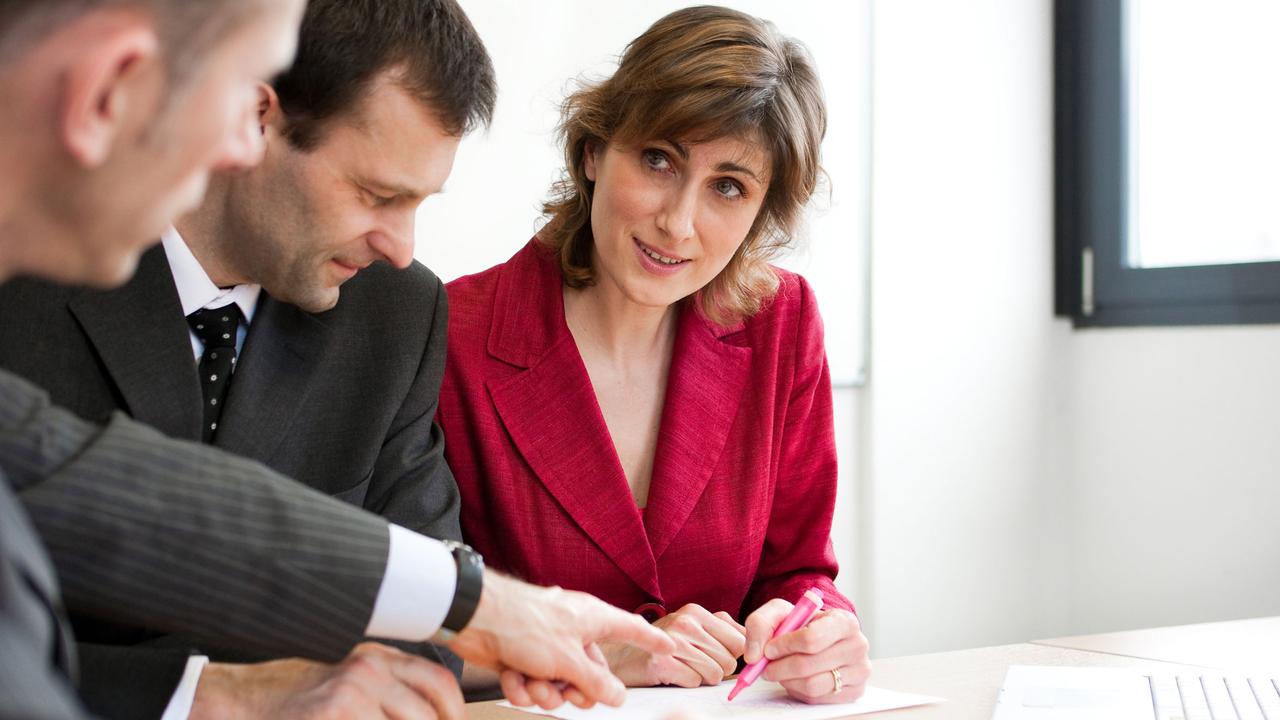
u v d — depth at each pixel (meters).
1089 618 3.15
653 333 1.69
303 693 0.99
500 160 2.44
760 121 1.51
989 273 3.11
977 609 3.10
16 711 0.46
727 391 1.70
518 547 1.58
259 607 0.88
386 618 0.93
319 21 1.10
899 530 2.99
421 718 1.01
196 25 0.66
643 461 1.67
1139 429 3.03
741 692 1.32
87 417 1.18
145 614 0.85
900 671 1.39
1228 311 2.83
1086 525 3.16
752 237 1.67
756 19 1.56
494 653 1.00
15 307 1.16
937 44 3.03
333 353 1.36
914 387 3.00
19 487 0.82
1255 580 2.78
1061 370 3.22
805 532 1.77
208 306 1.26
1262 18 2.78
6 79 0.63
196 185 0.73
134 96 0.66
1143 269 3.02
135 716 0.97
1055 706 1.21
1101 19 3.11
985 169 3.10
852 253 2.91
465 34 1.19
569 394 1.61
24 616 0.54
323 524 0.91
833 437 1.80
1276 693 1.25
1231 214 2.86
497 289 1.66
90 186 0.68
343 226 1.18
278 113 1.13
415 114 1.15
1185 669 1.38
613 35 2.57
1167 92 3.00
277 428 1.29
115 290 1.20
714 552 1.65
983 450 3.11
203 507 0.86
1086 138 3.15
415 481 1.41
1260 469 2.77
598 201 1.57
